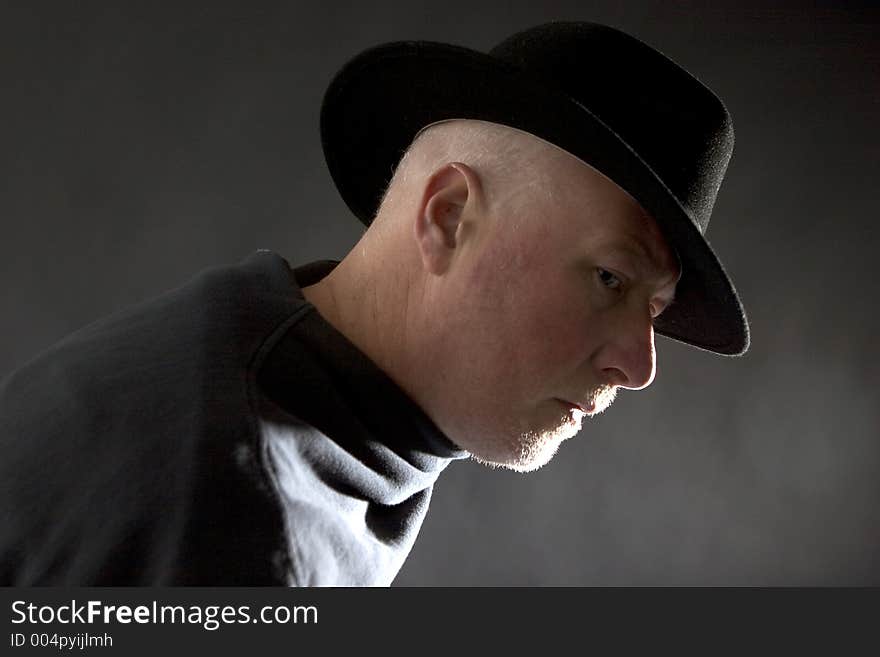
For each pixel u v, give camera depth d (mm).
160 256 5492
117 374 1088
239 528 974
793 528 6664
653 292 1218
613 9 6457
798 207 6859
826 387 6809
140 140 5457
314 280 1385
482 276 1172
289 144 5758
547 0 6254
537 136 1188
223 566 958
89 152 5363
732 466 6602
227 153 5637
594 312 1175
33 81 5266
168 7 5512
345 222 5879
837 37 6918
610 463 6391
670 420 6523
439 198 1202
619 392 6445
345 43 5871
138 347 1116
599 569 6297
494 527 6102
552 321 1163
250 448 1005
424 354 1202
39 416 1095
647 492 6434
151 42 5480
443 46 1201
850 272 6906
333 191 5852
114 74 5410
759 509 6625
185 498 969
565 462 6285
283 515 1001
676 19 6621
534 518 6188
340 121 1521
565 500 6262
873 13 6938
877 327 6926
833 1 6918
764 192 6809
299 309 1180
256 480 995
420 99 1324
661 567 6406
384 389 1174
